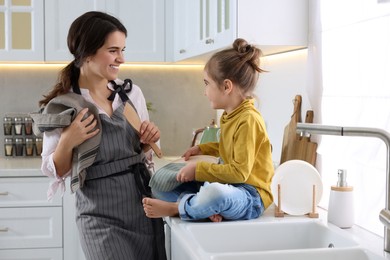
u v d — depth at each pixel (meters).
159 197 2.19
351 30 2.04
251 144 2.02
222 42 2.52
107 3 3.64
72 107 2.15
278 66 2.80
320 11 2.28
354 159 2.01
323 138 2.25
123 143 2.21
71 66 2.25
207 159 2.31
